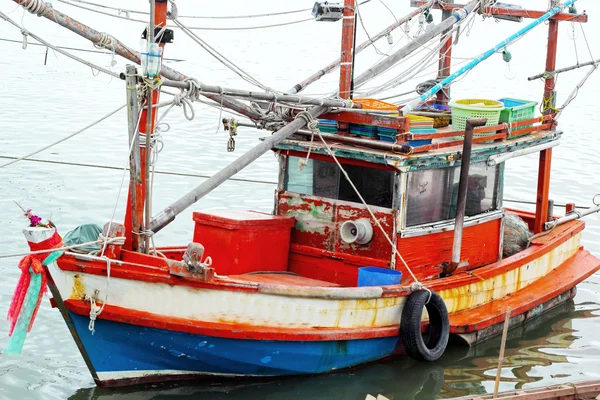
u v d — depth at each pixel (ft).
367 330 31.35
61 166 60.85
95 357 28.22
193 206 54.44
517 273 38.29
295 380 31.58
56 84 93.86
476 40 148.25
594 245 50.88
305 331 29.84
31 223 26.40
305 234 35.01
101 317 26.99
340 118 33.60
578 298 43.57
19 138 68.54
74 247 26.89
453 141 34.42
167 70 30.30
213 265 33.06
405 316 32.04
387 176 32.94
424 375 33.09
